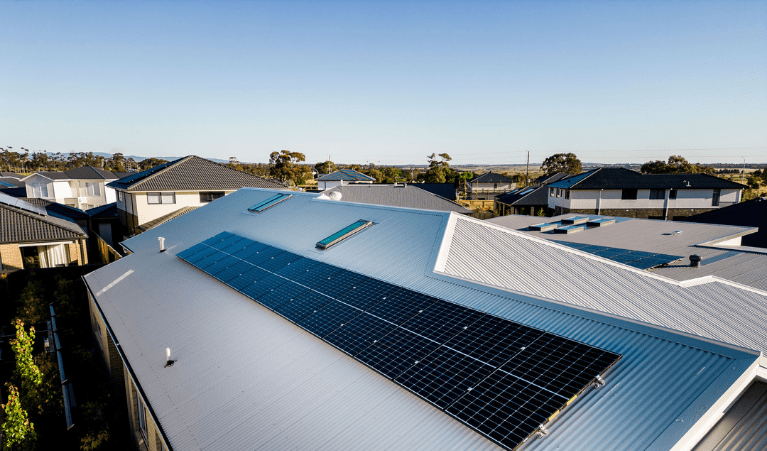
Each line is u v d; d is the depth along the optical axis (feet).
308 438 28.14
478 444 24.67
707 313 45.19
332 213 72.64
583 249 84.48
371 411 29.17
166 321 50.06
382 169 568.41
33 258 109.91
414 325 36.11
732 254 76.33
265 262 59.26
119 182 160.97
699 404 23.40
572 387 26.08
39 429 50.47
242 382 35.50
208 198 151.43
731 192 182.29
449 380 29.09
